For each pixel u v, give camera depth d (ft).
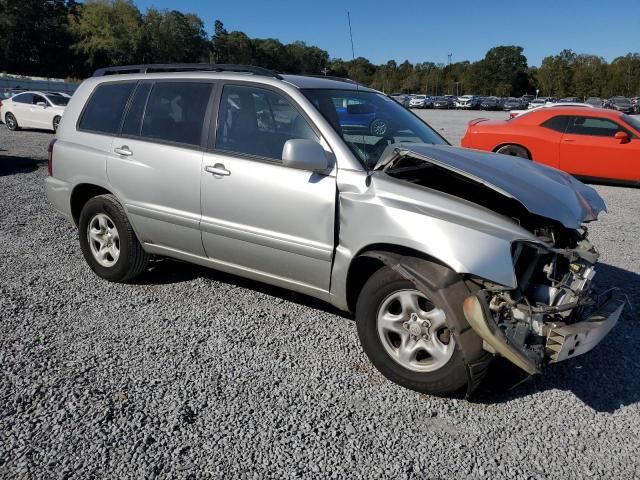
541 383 11.34
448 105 222.28
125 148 14.49
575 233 11.12
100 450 8.73
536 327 9.53
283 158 11.00
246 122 12.85
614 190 35.42
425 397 10.61
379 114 13.64
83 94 16.11
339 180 11.31
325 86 13.38
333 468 8.57
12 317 13.28
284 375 11.16
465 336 9.56
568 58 369.30
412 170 11.75
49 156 16.44
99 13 276.82
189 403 10.07
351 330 13.26
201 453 8.78
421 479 8.44
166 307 14.16
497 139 37.52
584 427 9.91
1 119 63.52
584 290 10.45
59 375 10.81
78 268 16.90
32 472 8.20
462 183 11.56
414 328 10.50
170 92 14.24
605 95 335.47
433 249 9.90
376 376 11.26
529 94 386.52
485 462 8.87
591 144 34.99
